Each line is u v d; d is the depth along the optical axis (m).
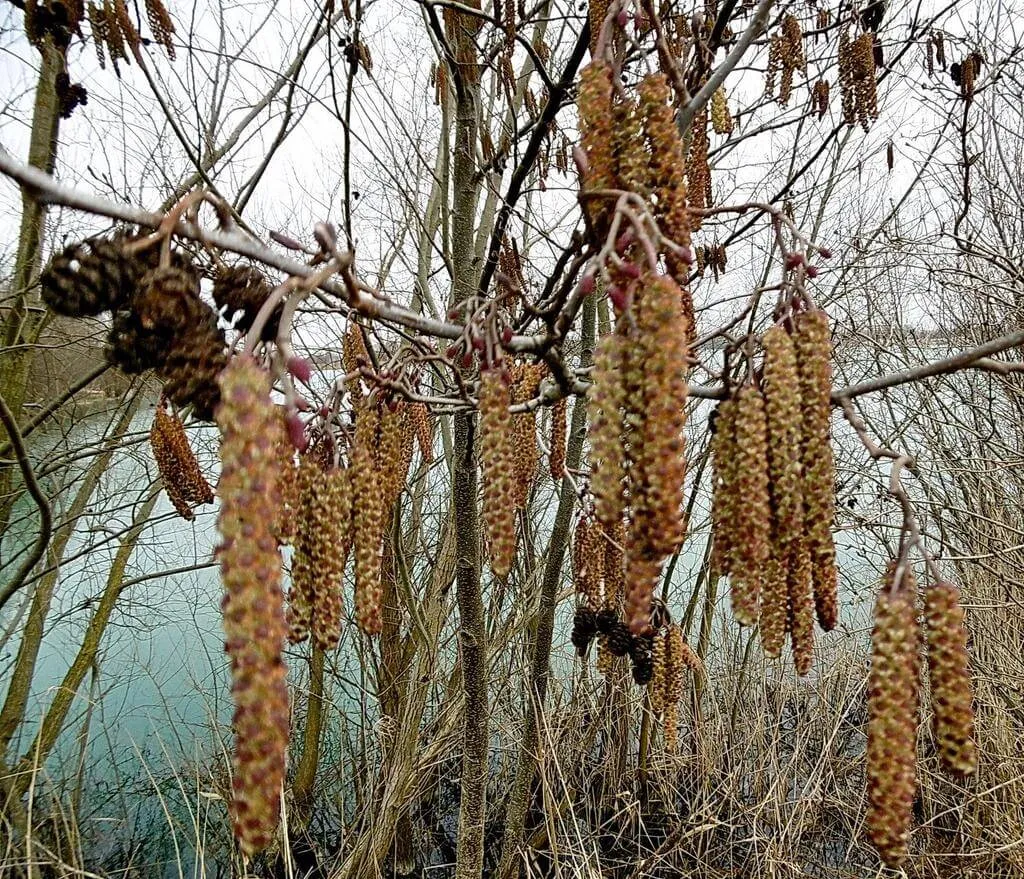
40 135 4.84
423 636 5.56
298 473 1.55
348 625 5.98
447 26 3.55
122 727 6.89
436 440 6.60
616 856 5.84
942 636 1.38
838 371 6.81
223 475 0.88
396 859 5.82
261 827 0.84
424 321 1.52
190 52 4.77
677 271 1.40
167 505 8.73
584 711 5.89
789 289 1.65
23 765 5.31
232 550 0.86
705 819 5.53
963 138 4.79
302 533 1.54
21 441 3.71
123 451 6.52
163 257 1.14
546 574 4.25
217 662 7.40
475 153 3.60
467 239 3.66
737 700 6.20
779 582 1.56
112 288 1.15
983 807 5.20
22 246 4.98
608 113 1.42
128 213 1.14
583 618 3.08
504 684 5.77
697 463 5.91
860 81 3.45
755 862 5.47
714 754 6.02
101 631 5.75
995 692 5.44
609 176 1.42
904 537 1.43
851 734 6.64
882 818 1.33
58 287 1.12
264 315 1.01
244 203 4.66
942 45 4.43
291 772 6.64
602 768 5.91
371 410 1.86
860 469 5.95
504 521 1.51
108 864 5.70
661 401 1.22
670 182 1.39
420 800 6.11
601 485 1.26
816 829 5.82
